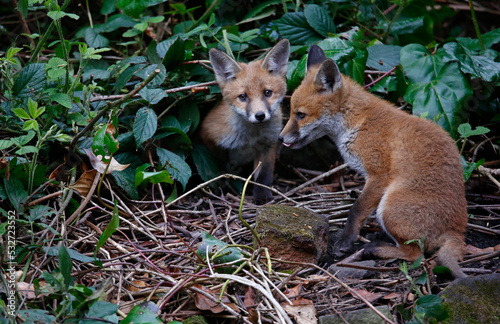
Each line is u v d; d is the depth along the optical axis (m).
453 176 6.63
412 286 5.38
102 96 8.42
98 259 6.12
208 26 9.27
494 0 14.05
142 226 7.41
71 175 7.67
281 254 6.52
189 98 9.48
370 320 5.32
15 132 7.53
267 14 10.34
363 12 10.81
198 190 9.28
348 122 7.65
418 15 11.26
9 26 11.66
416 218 6.43
